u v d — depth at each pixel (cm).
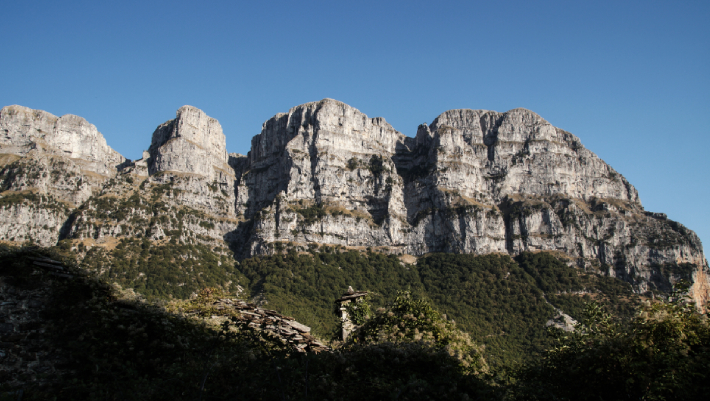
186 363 2466
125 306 2753
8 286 2369
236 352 2548
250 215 18762
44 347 2338
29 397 2119
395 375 2592
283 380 2202
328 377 2375
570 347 3222
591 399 2719
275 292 12644
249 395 2125
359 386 2403
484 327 11944
